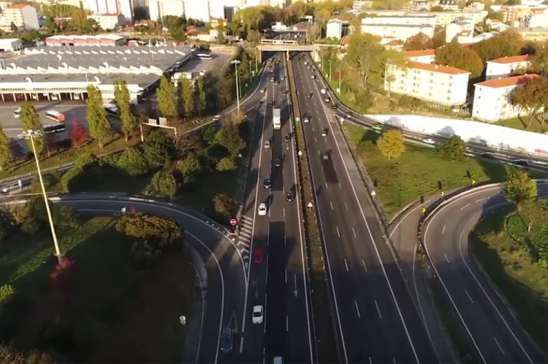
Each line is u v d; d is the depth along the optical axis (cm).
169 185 11081
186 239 9800
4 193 11612
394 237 10031
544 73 19300
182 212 10781
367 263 9150
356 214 10975
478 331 7500
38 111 18838
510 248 9406
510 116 17362
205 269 8919
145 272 8238
